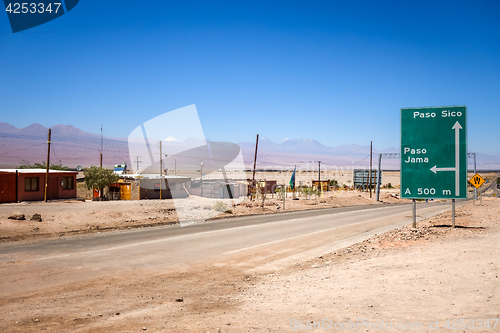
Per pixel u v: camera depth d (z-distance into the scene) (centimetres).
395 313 531
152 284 831
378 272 838
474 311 522
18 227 1745
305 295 678
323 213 3036
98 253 1226
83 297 713
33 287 794
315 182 6506
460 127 1532
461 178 1533
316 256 1198
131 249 1309
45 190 3102
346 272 873
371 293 655
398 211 3228
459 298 589
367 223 2205
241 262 1106
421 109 1574
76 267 1005
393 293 644
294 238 1602
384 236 1517
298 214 2939
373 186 7138
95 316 586
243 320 539
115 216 2291
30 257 1150
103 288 788
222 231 1845
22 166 4572
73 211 2302
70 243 1453
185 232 1809
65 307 642
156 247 1357
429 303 572
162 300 691
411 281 722
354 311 552
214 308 625
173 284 834
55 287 795
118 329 514
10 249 1307
